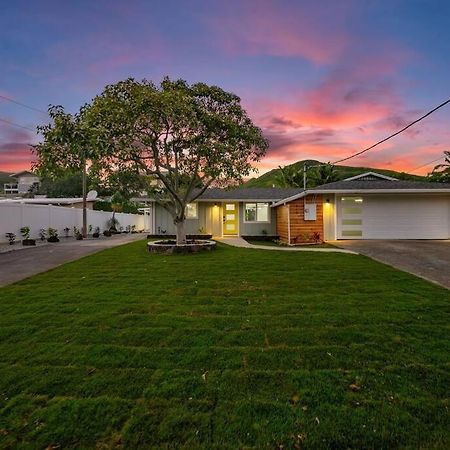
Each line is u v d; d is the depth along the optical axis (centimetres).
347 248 1204
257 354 332
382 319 427
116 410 241
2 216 1531
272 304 505
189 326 414
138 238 2059
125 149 930
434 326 400
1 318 447
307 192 1436
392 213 1516
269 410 240
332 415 233
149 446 206
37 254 1177
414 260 898
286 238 1515
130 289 608
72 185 4022
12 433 217
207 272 766
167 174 1258
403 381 276
